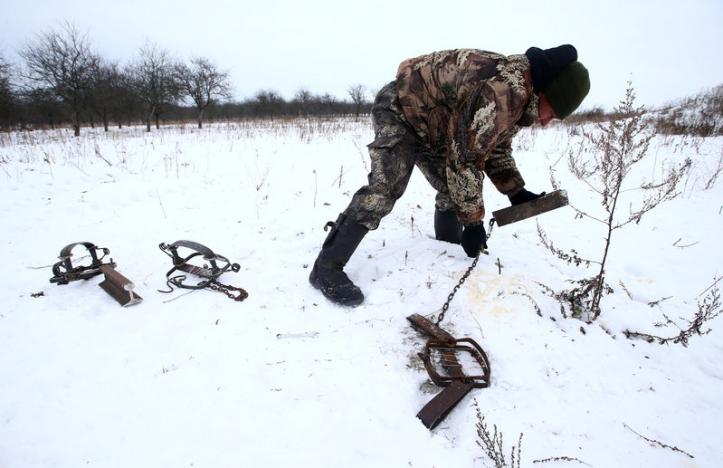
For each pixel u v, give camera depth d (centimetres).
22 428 166
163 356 206
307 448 157
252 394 182
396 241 330
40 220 390
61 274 270
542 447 158
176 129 2670
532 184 546
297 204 442
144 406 176
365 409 175
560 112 205
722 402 185
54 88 2380
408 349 212
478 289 242
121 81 3188
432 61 220
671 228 392
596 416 174
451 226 301
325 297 257
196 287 263
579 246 348
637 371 200
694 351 218
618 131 220
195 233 362
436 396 179
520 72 195
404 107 231
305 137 1105
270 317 239
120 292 254
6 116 2705
